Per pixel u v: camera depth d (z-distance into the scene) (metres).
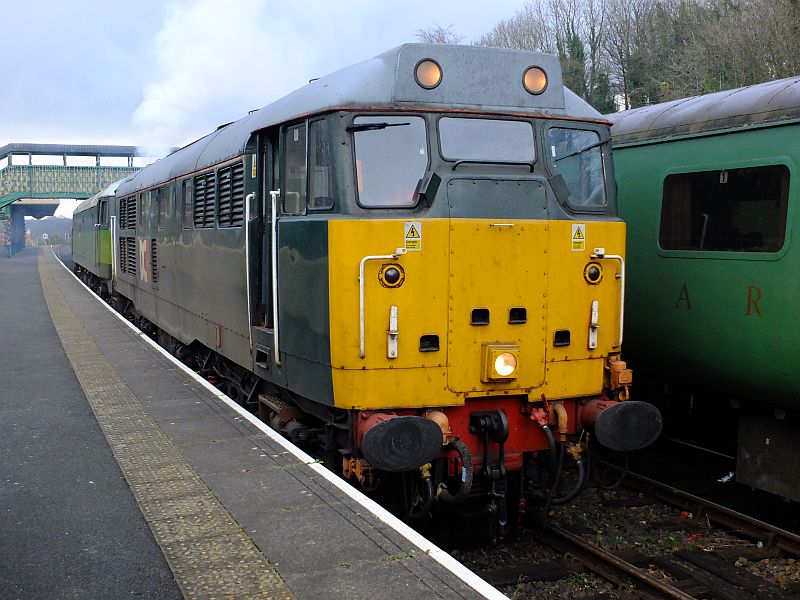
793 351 6.62
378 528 4.73
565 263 6.12
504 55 6.21
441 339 5.77
